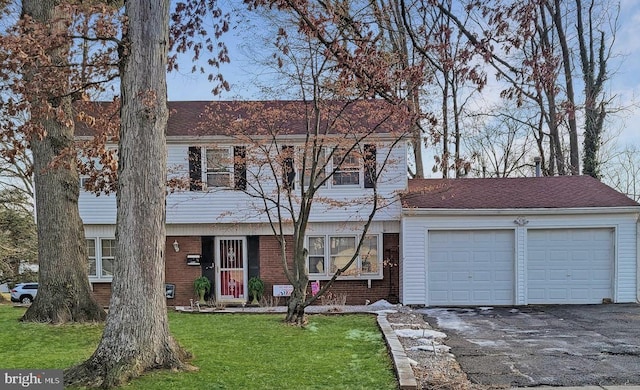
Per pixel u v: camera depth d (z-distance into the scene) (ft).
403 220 47.83
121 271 19.57
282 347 25.54
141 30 20.17
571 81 69.46
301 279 34.50
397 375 20.21
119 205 19.94
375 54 26.99
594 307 44.32
